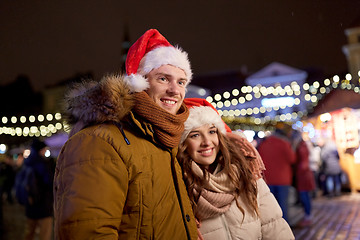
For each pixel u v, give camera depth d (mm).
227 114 15953
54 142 10727
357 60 19484
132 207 1252
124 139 1298
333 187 9555
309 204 5867
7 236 6016
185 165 1769
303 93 26641
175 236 1344
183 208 1417
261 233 1922
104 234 1131
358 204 7906
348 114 9883
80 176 1175
